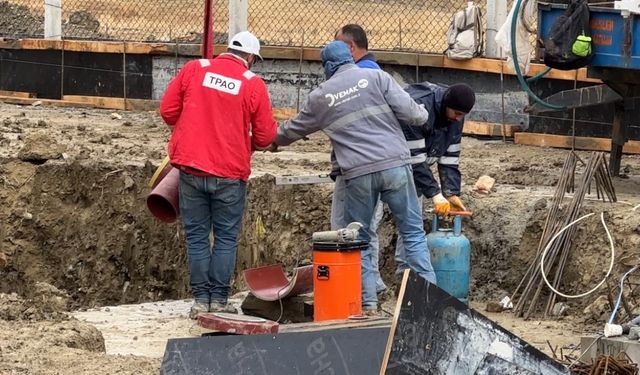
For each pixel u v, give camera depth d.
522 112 16.03
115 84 18.67
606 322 10.73
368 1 24.70
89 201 13.92
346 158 10.30
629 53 12.48
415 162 10.62
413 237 10.48
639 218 11.37
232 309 10.94
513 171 13.85
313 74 17.31
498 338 7.58
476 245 12.16
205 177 10.53
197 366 7.91
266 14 24.33
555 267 11.54
